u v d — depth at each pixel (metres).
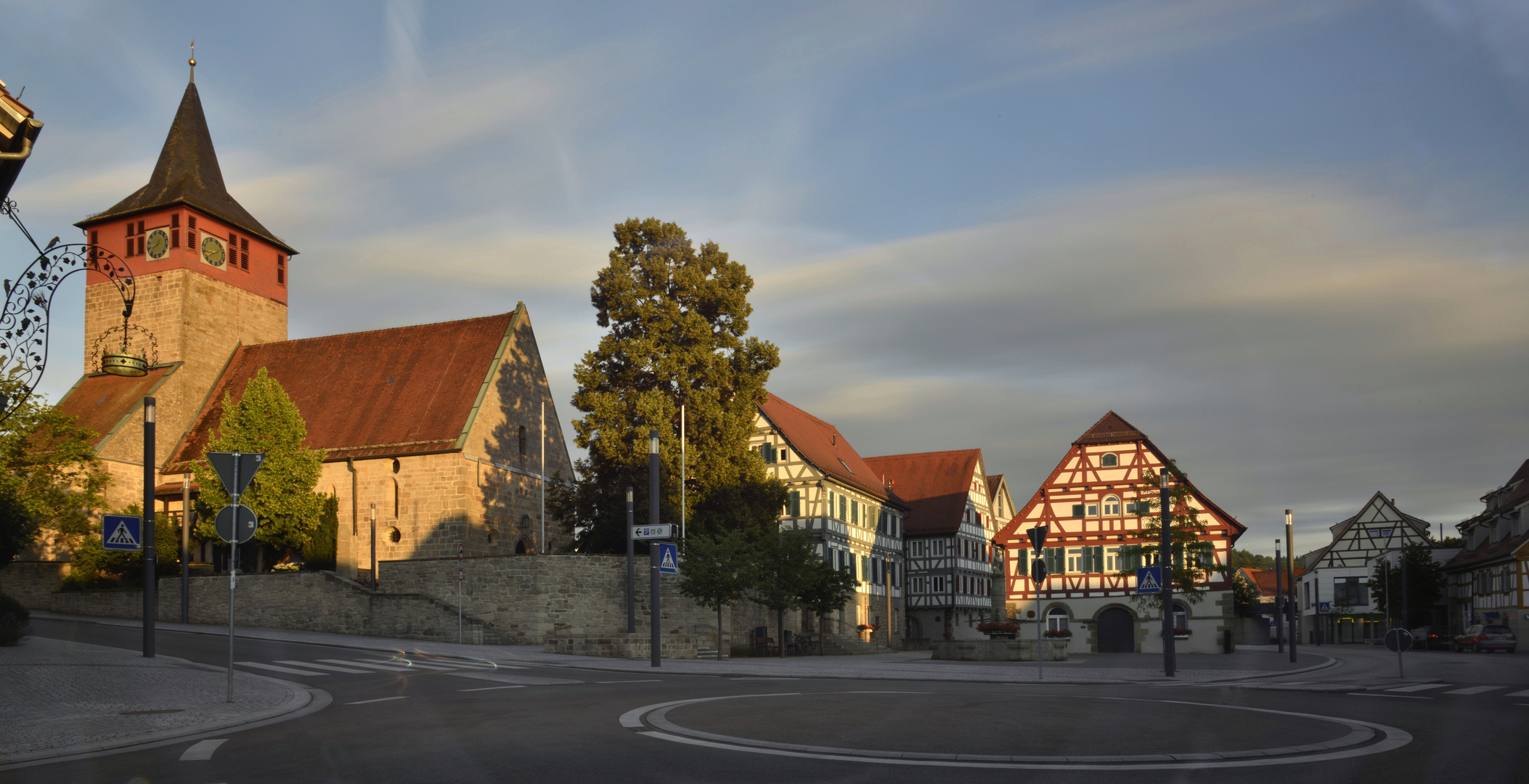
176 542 49.72
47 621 40.53
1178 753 11.21
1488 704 16.97
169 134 61.06
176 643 31.33
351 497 51.72
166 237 58.16
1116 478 59.72
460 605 41.31
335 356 58.31
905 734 12.64
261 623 43.91
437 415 52.25
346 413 54.34
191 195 58.56
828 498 61.03
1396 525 78.12
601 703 16.31
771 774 9.91
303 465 48.69
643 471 43.22
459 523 49.84
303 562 50.47
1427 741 12.16
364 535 51.25
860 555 66.31
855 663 35.00
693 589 38.75
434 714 14.87
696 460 43.94
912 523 76.94
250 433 48.16
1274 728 13.35
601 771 10.08
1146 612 57.44
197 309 58.38
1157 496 46.03
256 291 62.44
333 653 29.92
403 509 50.78
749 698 17.44
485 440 52.06
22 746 12.27
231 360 60.38
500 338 55.06
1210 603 56.53
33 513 41.16
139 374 19.86
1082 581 59.50
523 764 10.45
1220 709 15.89
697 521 43.59
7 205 14.98
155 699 16.97
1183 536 44.03
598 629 42.81
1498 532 63.41
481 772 10.06
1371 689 20.98
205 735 13.26
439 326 57.50
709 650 38.00
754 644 47.41
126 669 21.55
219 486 47.59
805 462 60.56
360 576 50.97
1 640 25.47
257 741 12.40
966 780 9.61
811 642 50.50
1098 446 60.28
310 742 12.23
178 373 56.66
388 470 51.28
